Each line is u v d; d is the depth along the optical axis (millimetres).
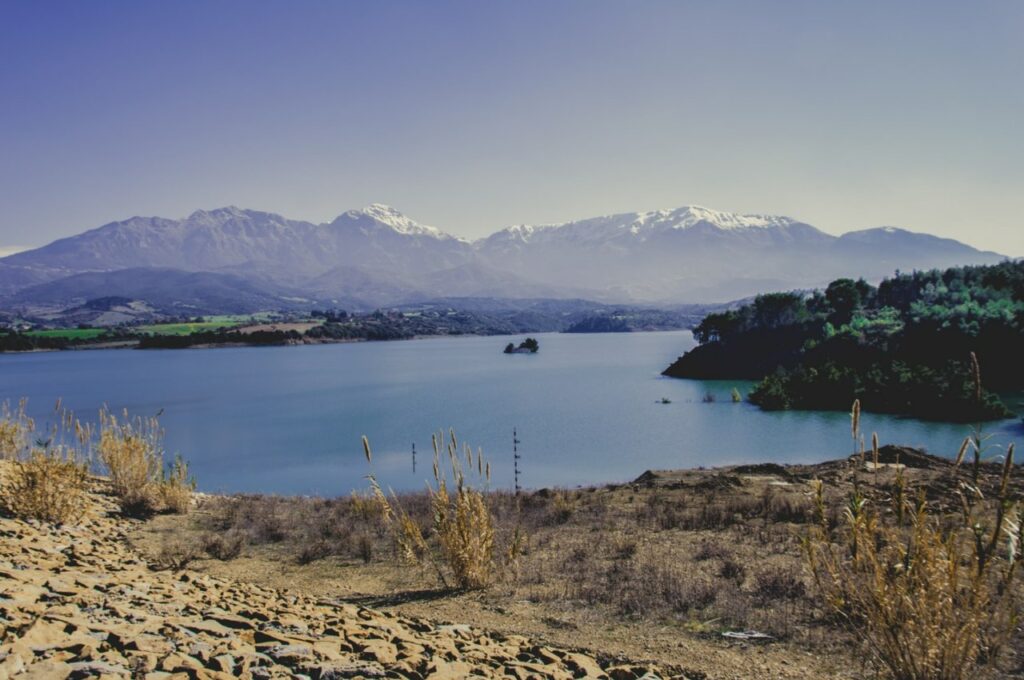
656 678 5691
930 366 79062
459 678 4727
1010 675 5234
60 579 6289
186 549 11648
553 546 12195
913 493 12594
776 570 9562
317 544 12141
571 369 150500
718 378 114625
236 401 96000
